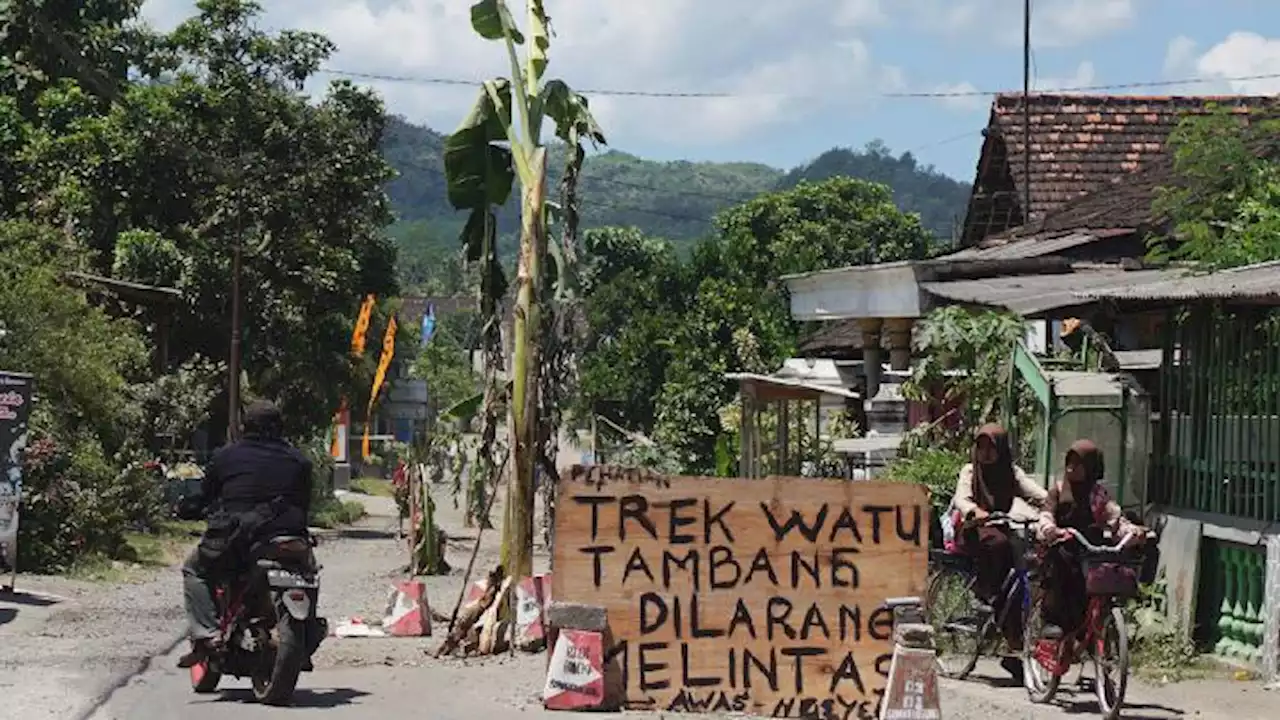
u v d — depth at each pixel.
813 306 20.53
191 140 36.97
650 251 70.62
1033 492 11.55
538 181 13.30
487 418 13.61
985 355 14.93
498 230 15.31
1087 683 11.54
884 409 20.39
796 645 10.30
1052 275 17.48
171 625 14.53
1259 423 12.36
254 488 10.52
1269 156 18.88
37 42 35.56
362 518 44.78
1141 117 26.45
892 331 20.84
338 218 38.34
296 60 38.84
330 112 38.56
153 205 36.03
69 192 33.75
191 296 35.56
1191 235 16.92
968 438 14.85
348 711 10.09
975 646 11.84
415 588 14.74
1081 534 10.74
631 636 10.27
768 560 10.35
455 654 12.94
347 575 24.02
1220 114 18.81
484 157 14.16
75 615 14.92
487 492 13.58
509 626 13.11
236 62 38.44
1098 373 14.00
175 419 29.61
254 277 36.59
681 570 10.32
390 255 42.41
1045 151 25.98
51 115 35.78
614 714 10.07
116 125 35.47
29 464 19.23
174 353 37.25
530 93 13.52
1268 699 11.10
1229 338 12.85
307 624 10.49
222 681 11.41
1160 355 14.98
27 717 9.48
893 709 9.54
